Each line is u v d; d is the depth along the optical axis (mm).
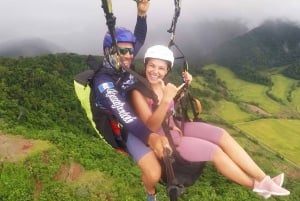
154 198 4527
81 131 77062
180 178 4316
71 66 120812
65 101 86188
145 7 5121
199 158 4309
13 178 45125
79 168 48719
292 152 124500
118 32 4344
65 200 43625
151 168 4297
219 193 54156
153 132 4082
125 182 48281
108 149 57750
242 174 4219
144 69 4477
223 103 164000
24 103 80938
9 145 50062
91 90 4449
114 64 4340
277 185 4094
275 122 149625
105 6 4105
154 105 4289
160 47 4297
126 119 4125
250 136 133250
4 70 90750
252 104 178000
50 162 48094
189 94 4680
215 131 4523
